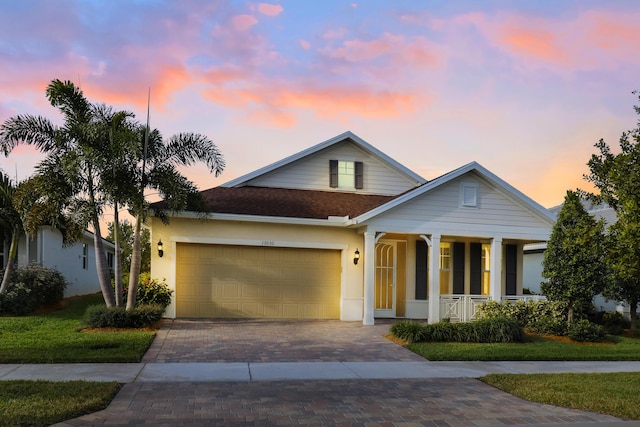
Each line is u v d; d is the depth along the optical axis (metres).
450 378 9.07
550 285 14.84
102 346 10.62
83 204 13.54
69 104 13.86
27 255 18.03
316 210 17.14
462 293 18.58
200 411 6.62
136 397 7.21
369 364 10.07
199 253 15.98
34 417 5.95
